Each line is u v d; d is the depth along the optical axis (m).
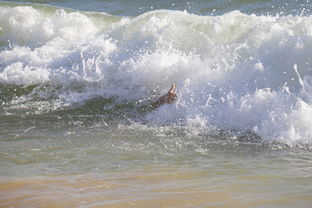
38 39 46.44
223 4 51.66
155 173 22.97
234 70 32.69
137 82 35.53
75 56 39.62
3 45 47.53
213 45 34.88
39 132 30.53
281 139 27.62
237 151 26.44
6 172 23.69
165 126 30.77
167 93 32.69
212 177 22.17
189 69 34.03
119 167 24.03
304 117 27.77
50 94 37.66
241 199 19.25
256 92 30.14
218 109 30.86
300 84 30.31
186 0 54.66
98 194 20.19
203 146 27.28
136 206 18.83
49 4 57.59
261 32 33.56
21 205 19.27
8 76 39.91
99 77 37.03
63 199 19.69
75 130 30.72
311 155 25.41
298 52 31.30
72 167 24.17
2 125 32.34
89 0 58.66
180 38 36.28
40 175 22.97
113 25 42.75
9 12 49.12
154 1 55.88
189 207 18.64
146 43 37.31
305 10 45.78
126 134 29.53
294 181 21.28
